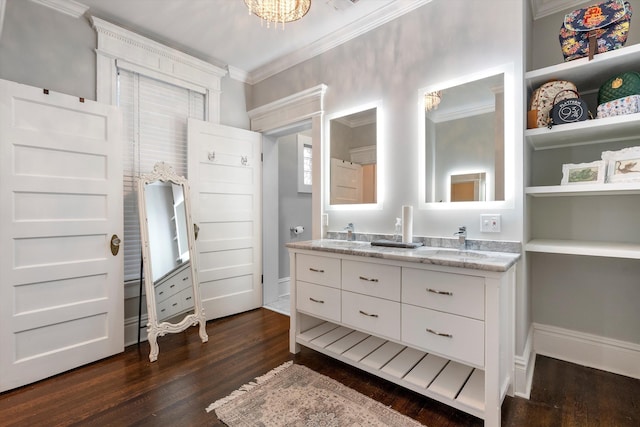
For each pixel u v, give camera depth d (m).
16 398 1.80
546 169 2.24
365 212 2.57
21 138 1.95
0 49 2.07
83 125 2.21
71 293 2.14
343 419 1.59
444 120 2.16
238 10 2.42
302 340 2.30
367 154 2.56
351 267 1.99
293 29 2.68
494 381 1.47
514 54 1.87
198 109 3.16
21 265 1.95
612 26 1.68
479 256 1.73
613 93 1.73
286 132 3.44
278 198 3.87
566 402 1.71
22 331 1.94
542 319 2.27
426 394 1.68
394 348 2.14
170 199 2.65
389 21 2.43
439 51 2.17
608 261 2.05
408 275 1.74
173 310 2.49
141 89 2.76
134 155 2.72
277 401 1.74
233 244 3.23
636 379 1.92
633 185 1.61
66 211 2.13
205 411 1.67
